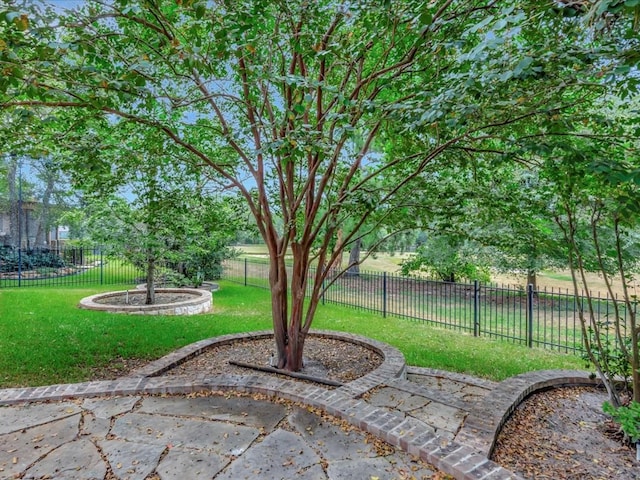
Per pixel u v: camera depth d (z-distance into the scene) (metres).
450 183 4.14
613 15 1.82
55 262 16.39
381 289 11.18
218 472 2.27
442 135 3.35
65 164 3.61
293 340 4.51
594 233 3.20
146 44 2.89
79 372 4.40
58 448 2.51
